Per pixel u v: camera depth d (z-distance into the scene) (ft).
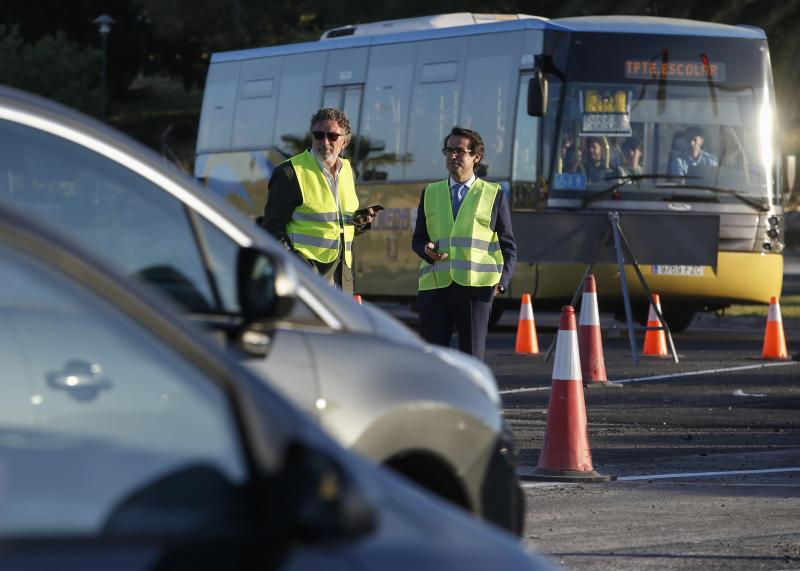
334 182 92.58
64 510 25.67
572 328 85.87
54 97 599.16
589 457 86.48
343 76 228.02
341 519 25.41
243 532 25.53
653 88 198.29
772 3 405.80
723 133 198.80
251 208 243.40
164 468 26.50
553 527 71.61
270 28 508.12
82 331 29.30
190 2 509.76
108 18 511.81
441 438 42.45
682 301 198.39
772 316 175.83
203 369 27.45
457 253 98.89
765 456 97.66
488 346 191.31
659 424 114.52
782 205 200.13
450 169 100.01
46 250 26.71
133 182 41.88
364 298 230.07
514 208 200.34
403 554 26.30
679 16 395.14
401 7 435.53
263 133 241.55
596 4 397.60
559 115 197.67
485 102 206.08
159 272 42.50
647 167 197.57
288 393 39.58
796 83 424.46
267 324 38.88
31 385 30.53
